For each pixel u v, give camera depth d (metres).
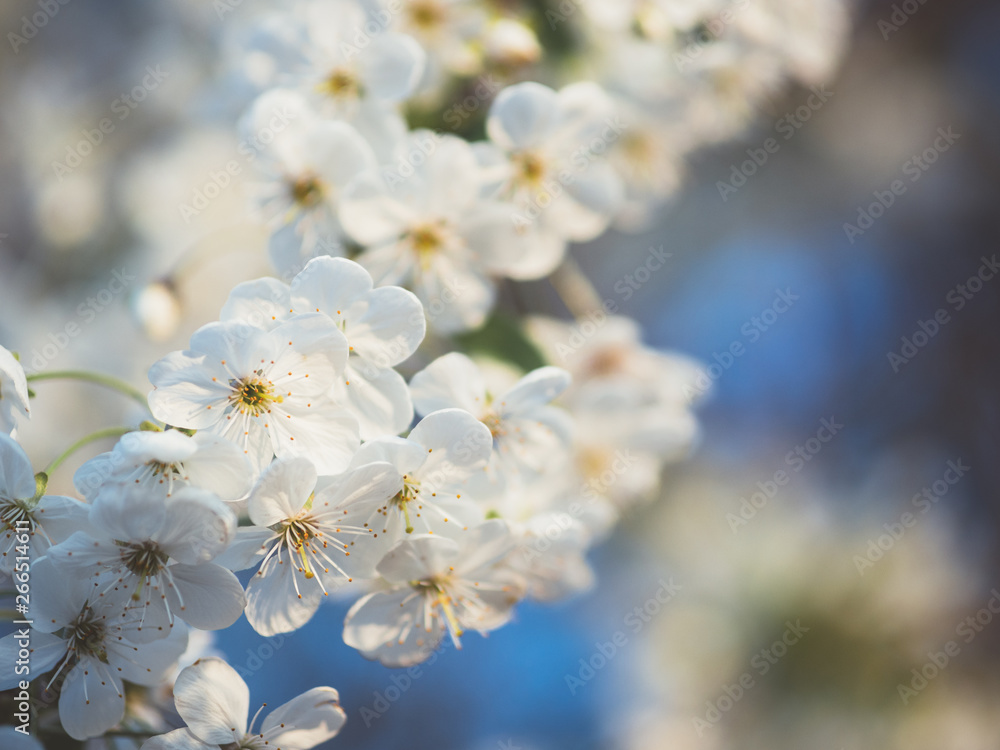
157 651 0.35
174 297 0.42
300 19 0.38
